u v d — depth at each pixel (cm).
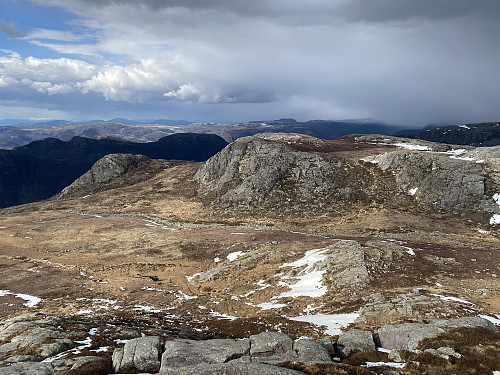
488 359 1792
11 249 7412
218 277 5375
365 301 3544
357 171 10600
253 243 6662
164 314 3903
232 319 3628
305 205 9438
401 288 3838
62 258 6831
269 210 9438
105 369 1973
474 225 7500
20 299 4619
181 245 7231
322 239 6469
